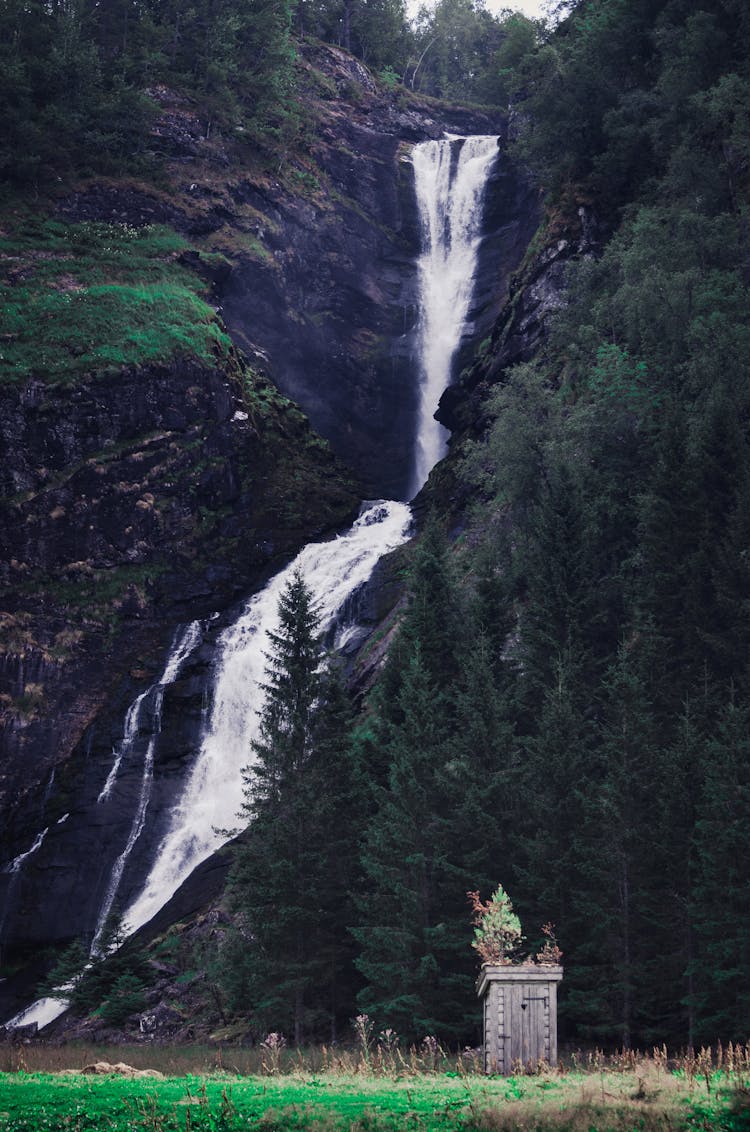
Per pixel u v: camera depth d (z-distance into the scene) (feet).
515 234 364.58
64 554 269.23
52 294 304.30
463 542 226.38
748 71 250.57
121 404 286.46
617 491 186.91
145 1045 149.18
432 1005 122.42
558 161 295.89
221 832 151.94
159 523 279.49
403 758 134.10
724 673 144.15
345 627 252.62
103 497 276.21
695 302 200.44
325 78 419.95
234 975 139.74
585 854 120.67
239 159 368.89
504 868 130.72
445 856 129.90
